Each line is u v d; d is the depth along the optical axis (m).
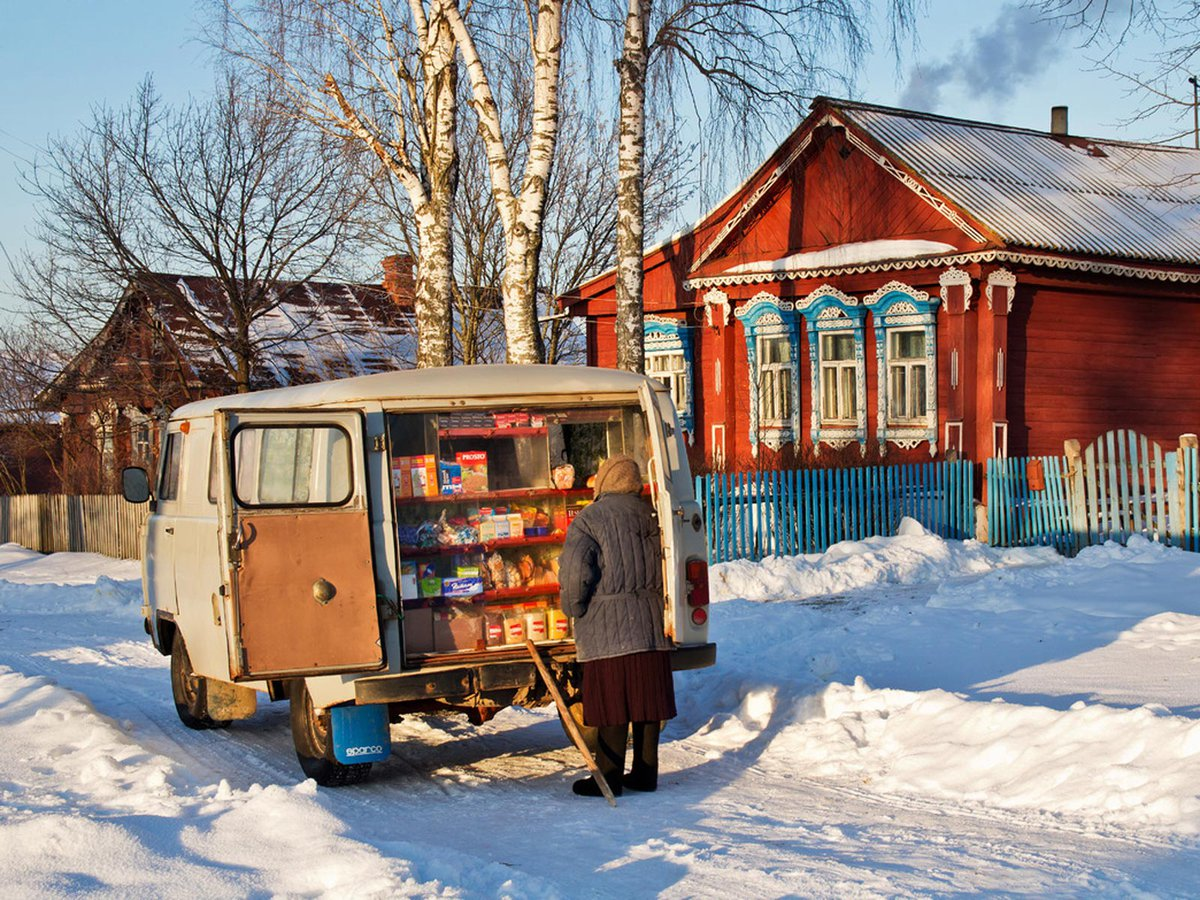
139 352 32.28
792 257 23.12
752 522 16.67
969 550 17.16
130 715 10.35
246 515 6.81
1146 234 21.73
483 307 33.09
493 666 7.36
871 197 22.53
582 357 37.09
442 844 6.05
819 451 19.58
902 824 6.15
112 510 27.75
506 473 8.26
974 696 8.81
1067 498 18.38
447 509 8.02
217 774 7.98
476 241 33.56
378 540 7.17
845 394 22.83
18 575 24.95
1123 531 17.56
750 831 6.08
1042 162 24.25
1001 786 6.68
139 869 5.27
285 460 7.55
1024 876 5.13
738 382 24.86
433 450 7.81
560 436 8.31
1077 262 20.33
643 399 7.77
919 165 21.48
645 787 7.20
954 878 5.13
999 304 20.11
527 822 6.50
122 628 16.45
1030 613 12.11
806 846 5.75
